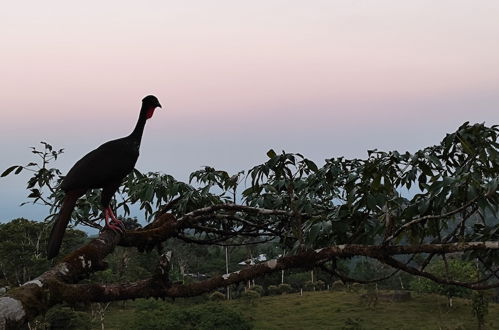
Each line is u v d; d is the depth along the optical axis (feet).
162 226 16.56
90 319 181.27
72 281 11.93
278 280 286.25
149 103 16.37
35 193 18.37
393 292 229.66
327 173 15.19
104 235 14.56
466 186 12.27
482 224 13.93
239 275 12.71
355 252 12.77
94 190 19.40
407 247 12.46
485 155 13.43
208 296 251.80
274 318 215.31
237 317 178.40
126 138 15.75
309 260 12.94
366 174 13.55
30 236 144.15
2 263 141.08
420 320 196.34
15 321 9.31
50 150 18.24
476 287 12.34
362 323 196.34
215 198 19.57
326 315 211.61
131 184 19.79
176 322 176.35
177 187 18.89
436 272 150.51
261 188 16.51
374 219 14.32
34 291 10.08
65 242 120.57
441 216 12.09
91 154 14.61
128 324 186.80
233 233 18.78
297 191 15.87
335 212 14.25
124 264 191.62
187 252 270.67
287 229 17.72
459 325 182.09
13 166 17.87
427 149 14.62
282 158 15.15
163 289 11.84
